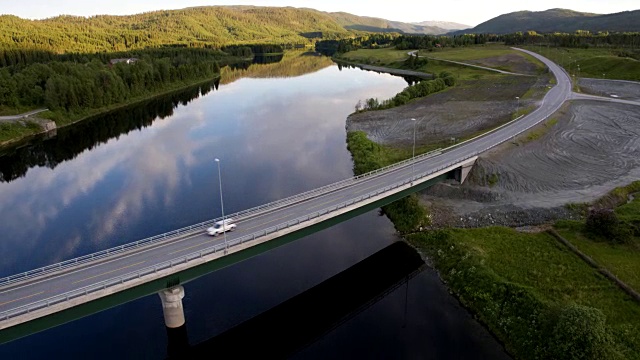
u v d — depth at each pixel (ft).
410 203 254.88
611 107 447.01
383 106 519.19
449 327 169.78
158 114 560.61
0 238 241.76
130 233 243.81
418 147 360.07
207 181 318.86
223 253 160.15
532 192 272.31
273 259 217.77
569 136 362.94
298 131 447.01
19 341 161.48
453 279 195.72
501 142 324.39
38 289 144.87
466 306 180.34
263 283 197.26
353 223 255.70
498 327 164.86
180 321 161.68
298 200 212.64
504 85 613.93
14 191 312.50
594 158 320.70
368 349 159.33
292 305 182.19
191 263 152.97
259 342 161.68
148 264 158.51
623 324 155.43
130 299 146.51
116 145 423.64
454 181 281.74
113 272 154.20
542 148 335.06
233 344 160.35
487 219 243.60
